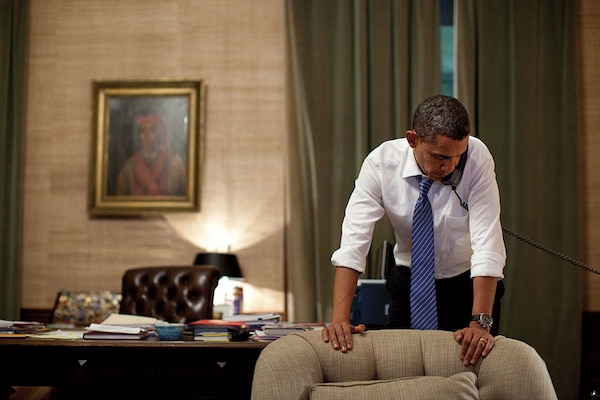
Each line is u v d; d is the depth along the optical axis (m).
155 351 2.81
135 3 6.28
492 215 2.42
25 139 6.23
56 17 6.30
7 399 2.89
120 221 6.16
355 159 5.98
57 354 2.83
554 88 6.04
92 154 6.16
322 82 6.04
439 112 2.22
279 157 6.12
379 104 5.98
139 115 6.18
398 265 2.78
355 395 1.88
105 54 6.26
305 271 5.88
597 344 5.96
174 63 6.23
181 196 6.12
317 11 6.07
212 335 2.93
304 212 5.95
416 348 2.08
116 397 3.67
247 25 6.23
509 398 1.94
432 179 2.41
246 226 6.08
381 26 6.03
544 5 6.07
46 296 6.11
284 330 2.93
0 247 6.02
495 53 6.04
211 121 6.18
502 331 5.83
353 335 2.12
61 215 6.17
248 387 2.81
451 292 2.66
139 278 4.51
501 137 5.98
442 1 6.22
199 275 4.44
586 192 6.11
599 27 6.22
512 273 5.86
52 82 6.26
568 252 5.91
